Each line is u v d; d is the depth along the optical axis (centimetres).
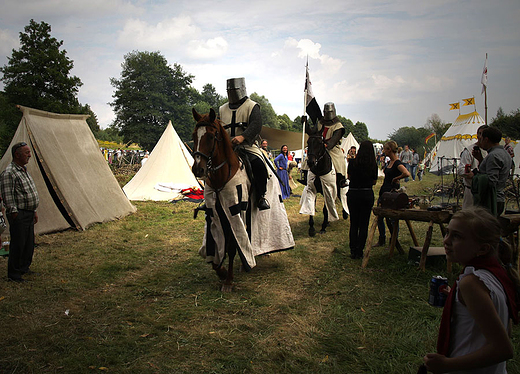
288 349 346
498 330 149
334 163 843
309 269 581
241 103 527
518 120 4009
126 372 313
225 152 468
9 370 317
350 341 358
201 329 387
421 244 726
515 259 487
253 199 525
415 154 2153
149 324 401
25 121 830
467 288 159
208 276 559
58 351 347
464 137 2388
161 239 782
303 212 778
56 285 519
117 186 1030
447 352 173
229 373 311
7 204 510
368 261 612
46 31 3644
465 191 575
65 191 854
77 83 3712
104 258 648
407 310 423
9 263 526
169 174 1407
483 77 1552
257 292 492
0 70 3531
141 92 5594
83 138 980
